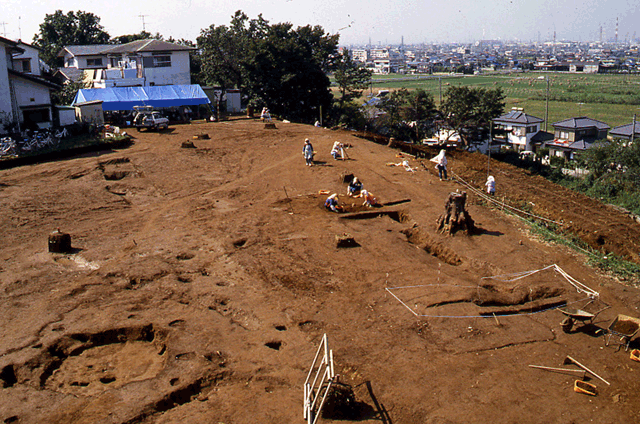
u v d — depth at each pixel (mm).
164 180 28891
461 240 20484
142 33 87062
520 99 130250
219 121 49594
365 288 16469
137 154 33625
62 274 17297
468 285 16672
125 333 14047
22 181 27641
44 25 84500
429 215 23422
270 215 23297
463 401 11242
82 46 70375
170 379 11898
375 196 25938
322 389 11438
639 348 13320
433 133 64688
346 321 14500
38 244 19969
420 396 11414
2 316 14555
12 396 11398
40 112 40781
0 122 37281
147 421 10625
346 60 68562
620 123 90562
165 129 42969
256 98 59000
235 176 30094
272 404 11141
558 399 11328
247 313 14867
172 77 57250
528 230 22078
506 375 12148
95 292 15984
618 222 28656
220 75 63375
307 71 58938
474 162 42406
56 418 10641
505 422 10617
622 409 11000
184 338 13516
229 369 12320
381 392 11555
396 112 63094
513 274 17516
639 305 15555
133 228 21828
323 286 16562
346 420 10719
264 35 65312
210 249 19438
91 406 10977
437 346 13312
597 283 17016
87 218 23062
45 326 14039
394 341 13516
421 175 30516
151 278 16969
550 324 14539
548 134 76375
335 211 23875
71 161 31484
